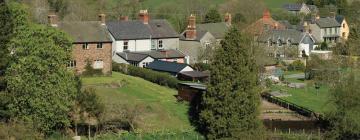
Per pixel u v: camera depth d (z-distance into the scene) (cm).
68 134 6278
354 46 10544
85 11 13250
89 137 6166
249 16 14538
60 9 13238
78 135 6369
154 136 6397
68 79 6047
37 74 5862
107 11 14088
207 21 13550
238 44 6694
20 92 5831
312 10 17475
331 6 17575
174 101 7688
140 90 8119
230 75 6562
